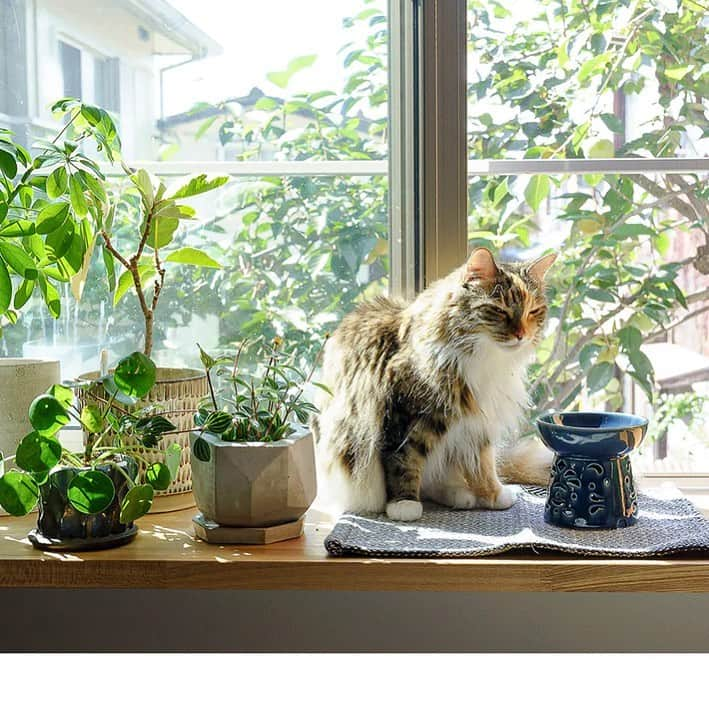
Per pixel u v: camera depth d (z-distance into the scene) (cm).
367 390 139
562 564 119
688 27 162
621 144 164
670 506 141
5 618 126
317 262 166
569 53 162
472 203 164
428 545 124
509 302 133
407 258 162
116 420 133
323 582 121
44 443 124
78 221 143
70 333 167
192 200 165
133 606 126
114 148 150
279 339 144
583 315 167
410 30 157
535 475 155
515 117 163
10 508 125
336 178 164
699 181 165
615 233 166
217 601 126
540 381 167
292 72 163
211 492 128
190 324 167
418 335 137
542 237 166
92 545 127
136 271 144
